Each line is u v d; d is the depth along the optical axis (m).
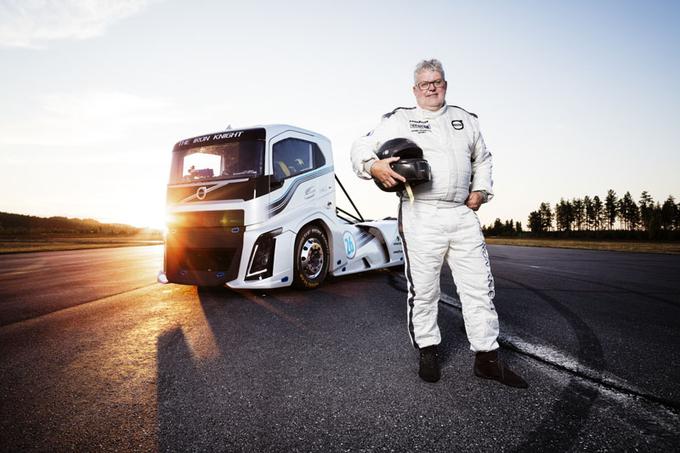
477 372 1.94
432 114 2.06
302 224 4.46
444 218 1.95
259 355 2.29
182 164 4.57
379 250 5.95
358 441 1.36
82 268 7.67
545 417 1.52
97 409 1.63
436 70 2.04
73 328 2.94
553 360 2.17
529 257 9.98
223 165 4.32
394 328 2.85
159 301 3.97
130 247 17.31
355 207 6.36
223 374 2.00
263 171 4.12
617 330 2.79
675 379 1.90
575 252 12.39
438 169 1.97
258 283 4.04
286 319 3.15
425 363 1.92
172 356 2.29
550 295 4.18
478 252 1.98
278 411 1.60
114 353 2.36
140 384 1.89
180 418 1.55
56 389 1.84
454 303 3.75
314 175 4.81
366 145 2.10
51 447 1.35
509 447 1.31
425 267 1.97
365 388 1.81
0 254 12.23
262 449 1.32
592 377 1.92
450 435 1.39
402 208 2.09
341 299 4.00
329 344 2.49
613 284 5.01
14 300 4.09
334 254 4.98
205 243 4.16
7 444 1.37
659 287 4.78
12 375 2.02
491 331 1.92
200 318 3.22
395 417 1.53
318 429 1.45
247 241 4.01
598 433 1.40
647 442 1.34
